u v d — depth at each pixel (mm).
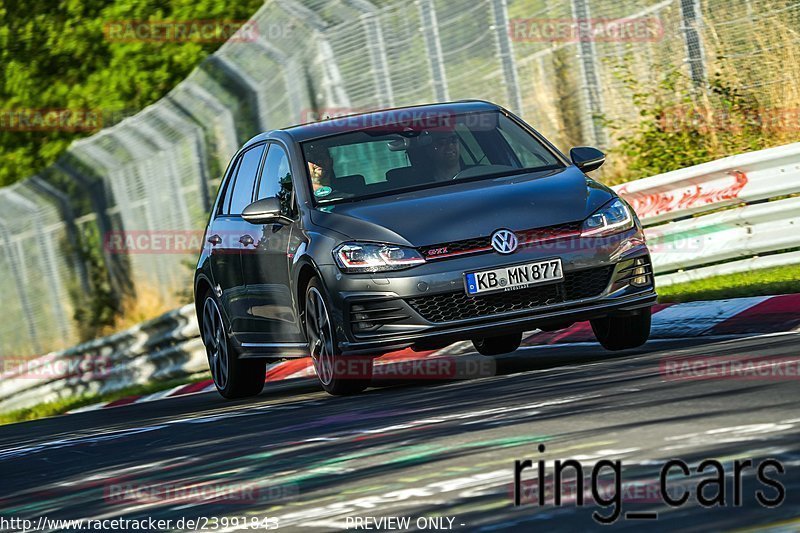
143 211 75125
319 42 57688
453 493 13055
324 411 22844
